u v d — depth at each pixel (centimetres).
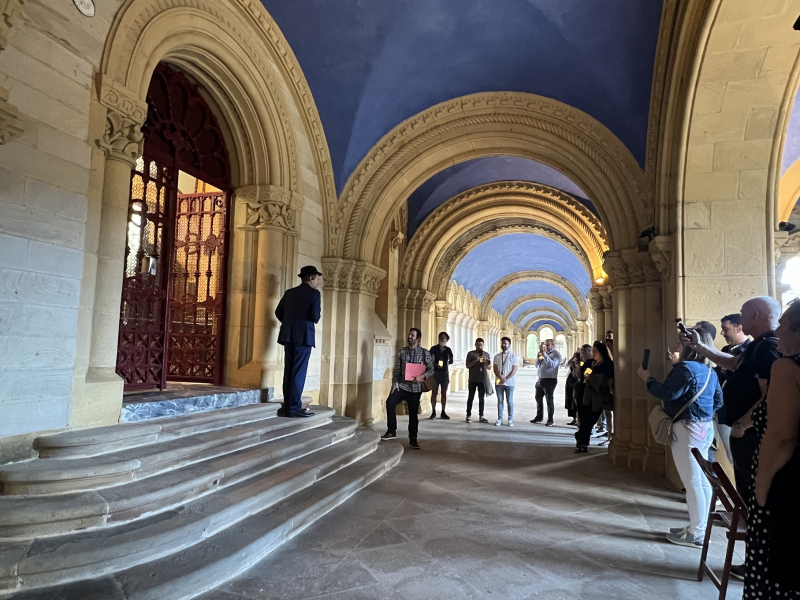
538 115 807
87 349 420
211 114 675
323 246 877
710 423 421
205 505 381
